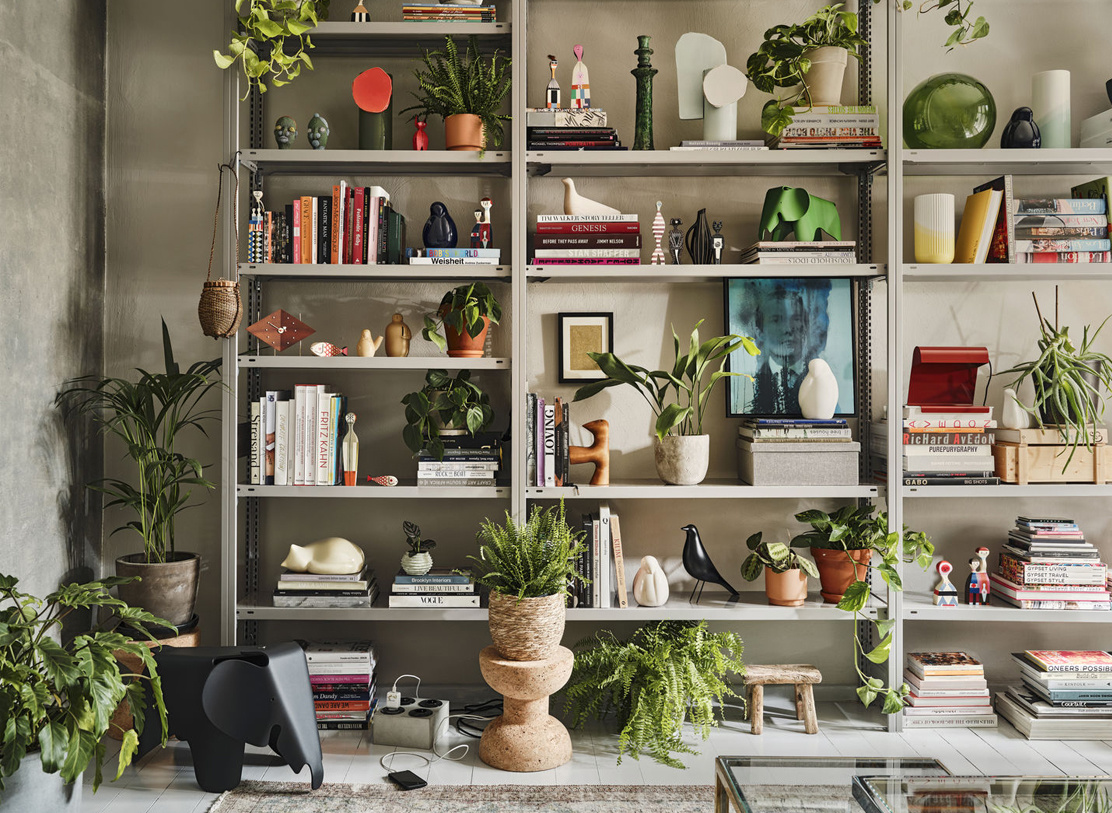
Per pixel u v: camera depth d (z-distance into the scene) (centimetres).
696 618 263
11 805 174
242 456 276
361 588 262
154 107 285
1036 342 292
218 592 287
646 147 271
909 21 291
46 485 249
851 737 256
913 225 287
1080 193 278
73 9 263
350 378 291
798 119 266
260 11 248
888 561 260
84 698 178
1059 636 292
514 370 262
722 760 179
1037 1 290
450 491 263
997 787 169
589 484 283
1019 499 292
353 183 290
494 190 290
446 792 218
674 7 290
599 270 264
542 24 290
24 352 237
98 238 281
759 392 287
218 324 254
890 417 263
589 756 242
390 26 264
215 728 217
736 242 291
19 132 233
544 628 232
